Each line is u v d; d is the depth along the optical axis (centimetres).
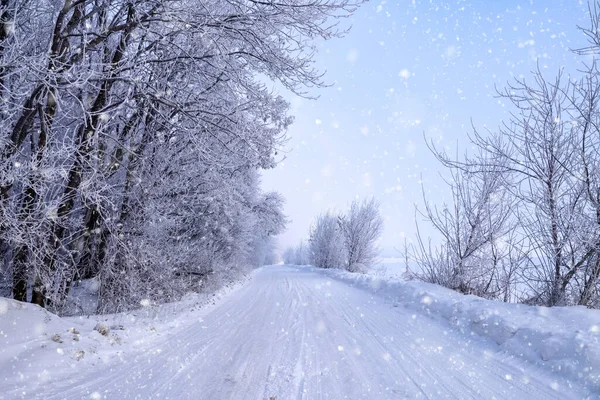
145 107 835
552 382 411
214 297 1267
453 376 424
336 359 476
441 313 802
